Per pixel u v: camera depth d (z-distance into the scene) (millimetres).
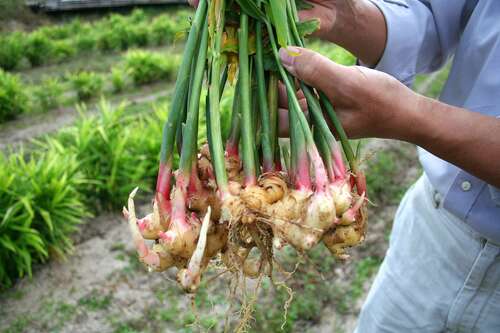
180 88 509
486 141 547
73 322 1553
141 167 2146
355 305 1607
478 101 644
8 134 3162
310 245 487
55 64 5266
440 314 790
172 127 509
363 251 1882
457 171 685
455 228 743
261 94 541
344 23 701
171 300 1646
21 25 7066
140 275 1771
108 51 5938
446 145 560
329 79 528
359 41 726
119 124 2299
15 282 1709
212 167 537
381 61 744
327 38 735
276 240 488
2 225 1597
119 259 1850
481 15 666
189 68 514
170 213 511
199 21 517
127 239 1979
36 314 1576
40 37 5082
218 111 513
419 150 793
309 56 522
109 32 5898
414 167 2602
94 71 5031
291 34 557
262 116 539
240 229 511
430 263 784
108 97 3986
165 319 1565
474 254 725
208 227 504
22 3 7273
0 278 1647
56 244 1774
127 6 8414
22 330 1509
